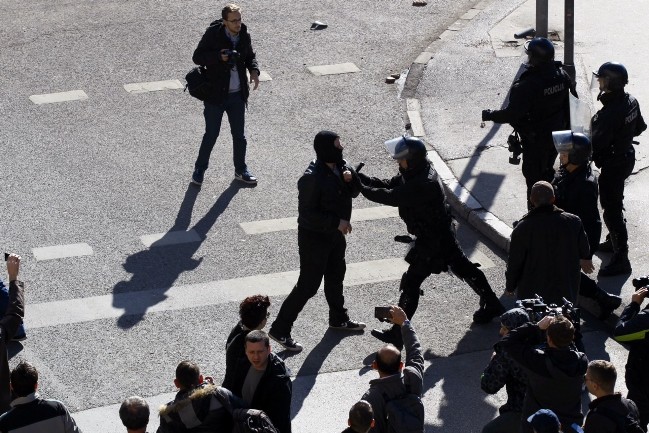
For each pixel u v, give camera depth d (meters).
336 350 15.38
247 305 11.20
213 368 14.90
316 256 14.84
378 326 15.92
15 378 10.46
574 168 14.80
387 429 10.65
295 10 28.20
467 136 21.56
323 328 15.91
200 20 27.56
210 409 10.31
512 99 16.91
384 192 14.62
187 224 18.94
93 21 27.64
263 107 23.36
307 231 14.73
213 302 16.55
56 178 20.56
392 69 24.89
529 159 17.45
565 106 17.17
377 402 10.66
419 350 11.42
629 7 26.95
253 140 22.03
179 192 20.05
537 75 16.91
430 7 28.20
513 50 25.11
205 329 15.83
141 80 24.58
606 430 10.40
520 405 11.76
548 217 13.70
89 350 15.30
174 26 27.22
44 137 22.17
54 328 15.83
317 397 14.31
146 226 18.86
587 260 13.96
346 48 26.02
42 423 10.50
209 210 19.44
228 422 10.43
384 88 24.05
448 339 15.59
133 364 14.99
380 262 17.70
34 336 15.63
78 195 19.94
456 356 15.22
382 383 10.73
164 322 16.00
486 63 24.59
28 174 20.69
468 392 14.43
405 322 11.68
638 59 24.03
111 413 13.96
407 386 10.80
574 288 13.84
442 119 22.38
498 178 19.94
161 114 23.16
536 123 17.09
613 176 16.33
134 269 17.47
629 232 17.84
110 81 24.55
